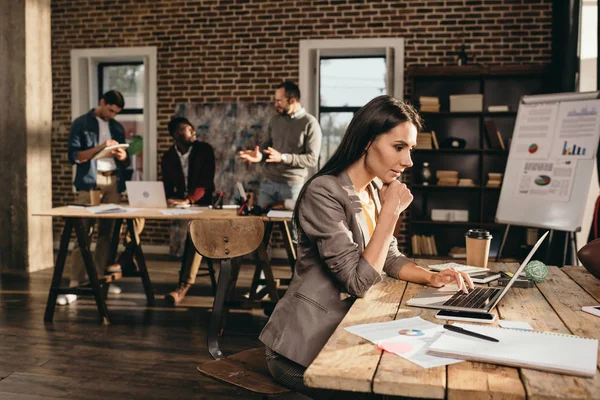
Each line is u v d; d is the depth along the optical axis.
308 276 1.59
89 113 4.82
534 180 4.63
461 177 6.27
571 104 4.59
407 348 1.15
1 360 3.20
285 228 3.99
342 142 1.67
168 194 4.84
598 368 1.04
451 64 6.31
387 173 1.60
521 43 6.18
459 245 6.27
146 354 3.34
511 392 0.93
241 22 6.77
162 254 6.96
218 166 6.86
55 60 7.26
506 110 5.91
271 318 1.59
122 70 7.28
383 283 1.83
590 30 5.42
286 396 2.71
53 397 2.70
